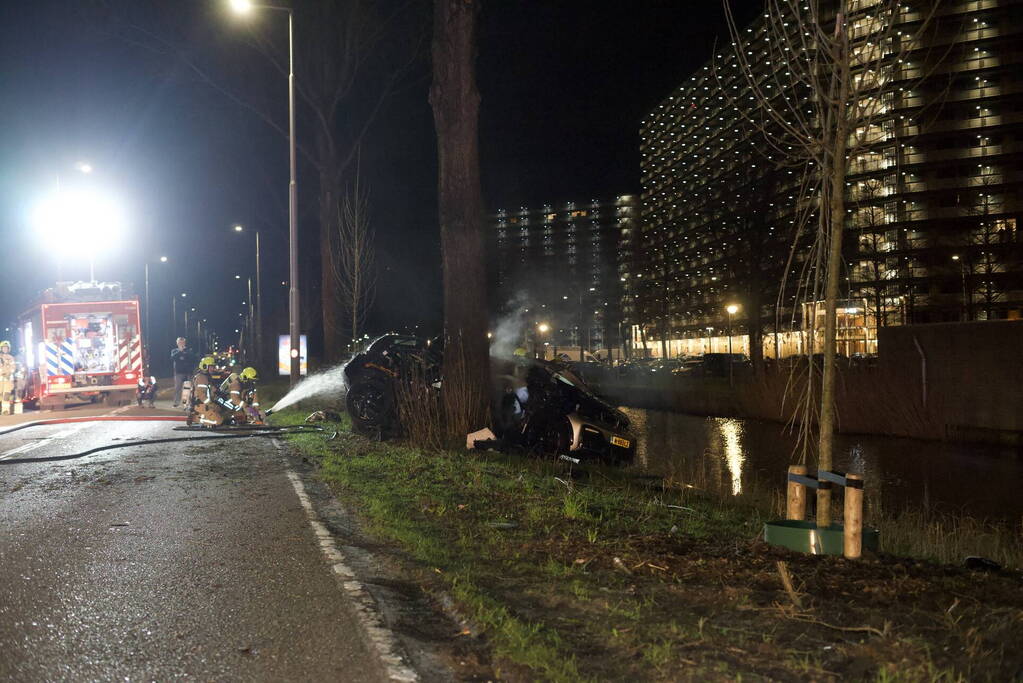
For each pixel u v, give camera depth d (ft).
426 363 52.21
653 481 37.24
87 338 86.38
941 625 14.97
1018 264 226.17
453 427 45.44
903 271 233.55
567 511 26.21
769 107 21.84
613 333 434.71
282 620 16.31
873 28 20.07
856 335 153.58
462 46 47.75
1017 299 226.38
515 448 42.75
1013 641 14.07
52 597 17.90
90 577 19.48
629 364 236.22
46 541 23.39
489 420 46.78
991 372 60.23
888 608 16.05
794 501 22.25
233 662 14.14
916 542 26.21
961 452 56.75
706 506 30.71
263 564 20.65
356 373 52.42
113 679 13.42
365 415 51.26
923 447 59.62
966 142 249.14
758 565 19.17
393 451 42.22
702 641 14.60
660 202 451.12
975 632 14.46
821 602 16.42
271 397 91.56
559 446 43.42
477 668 14.16
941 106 24.58
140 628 15.87
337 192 98.89
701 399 96.73
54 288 88.17
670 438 67.41
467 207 47.88
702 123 389.80
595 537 22.53
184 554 21.72
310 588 18.53
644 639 14.80
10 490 32.55
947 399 63.05
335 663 14.10
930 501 39.73
